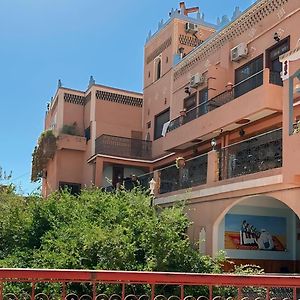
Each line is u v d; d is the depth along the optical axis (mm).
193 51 20766
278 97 14000
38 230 12617
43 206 13008
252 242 14672
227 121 15836
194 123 18109
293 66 11328
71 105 27016
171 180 17750
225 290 7738
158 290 7984
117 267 9531
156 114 24469
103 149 23656
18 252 11406
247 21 17078
